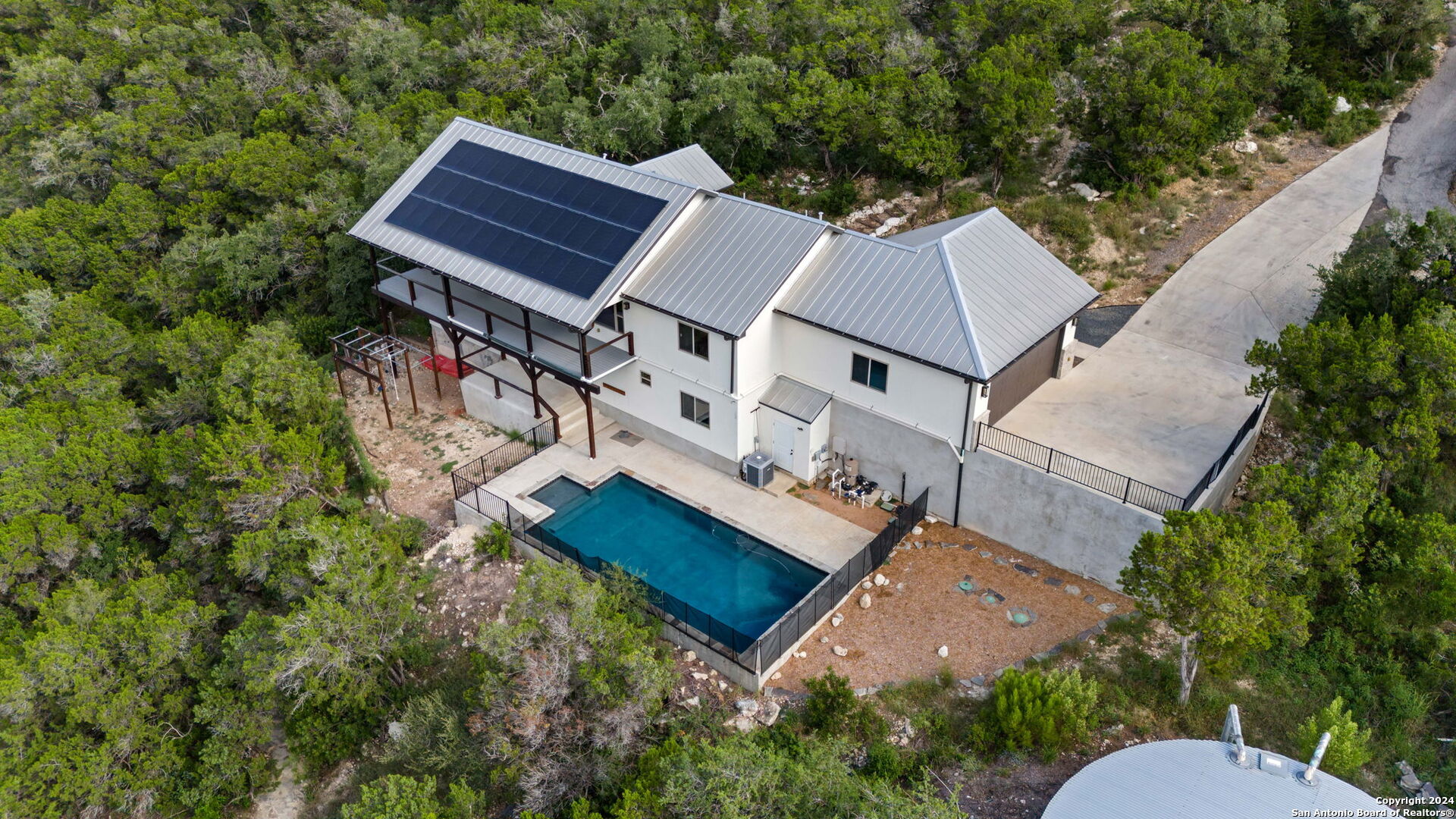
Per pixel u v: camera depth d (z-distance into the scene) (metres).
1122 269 36.50
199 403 35.47
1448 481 26.47
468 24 54.44
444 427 35.16
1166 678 22.52
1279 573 21.20
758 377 29.06
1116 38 46.84
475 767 22.42
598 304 28.52
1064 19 43.47
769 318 28.33
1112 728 21.80
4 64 67.75
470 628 27.16
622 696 22.09
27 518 30.44
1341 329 24.78
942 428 26.88
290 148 45.47
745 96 41.59
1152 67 38.25
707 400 29.70
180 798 25.00
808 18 45.25
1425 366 23.48
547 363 30.84
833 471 30.27
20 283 43.62
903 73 40.06
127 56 58.97
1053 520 25.97
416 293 35.34
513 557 28.81
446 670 26.19
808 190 42.97
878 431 28.47
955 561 27.09
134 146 50.25
